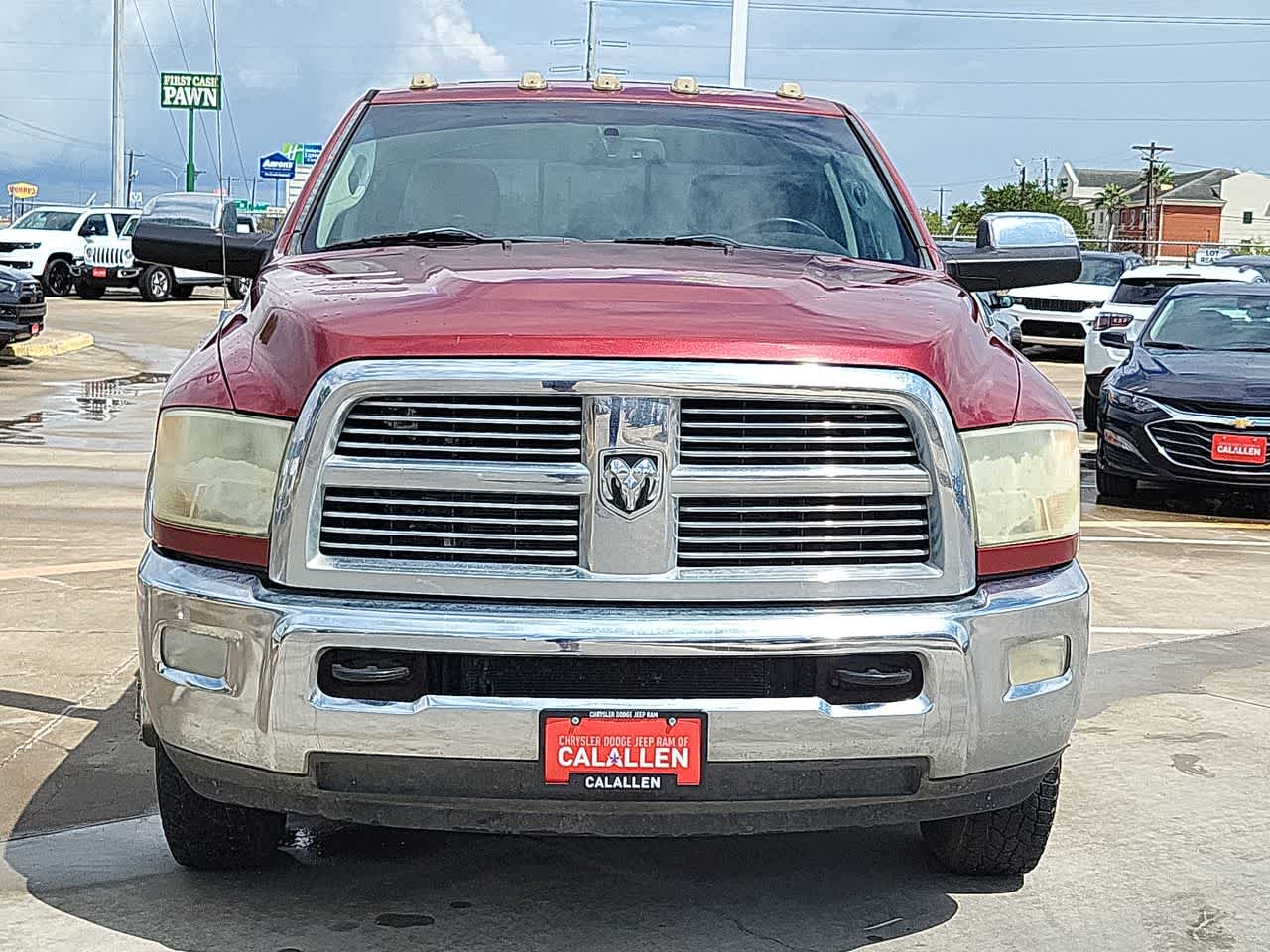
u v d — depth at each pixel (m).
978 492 3.56
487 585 3.39
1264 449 11.24
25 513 9.64
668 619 3.37
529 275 3.92
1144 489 12.95
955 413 3.52
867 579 3.45
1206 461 11.39
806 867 4.36
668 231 4.86
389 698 3.41
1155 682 6.45
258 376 3.56
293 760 3.44
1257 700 6.20
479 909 4.00
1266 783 5.14
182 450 3.62
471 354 3.38
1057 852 4.49
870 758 3.47
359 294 3.78
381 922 3.90
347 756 3.42
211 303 35.47
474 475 3.37
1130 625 7.54
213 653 3.51
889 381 3.43
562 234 4.81
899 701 3.47
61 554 8.33
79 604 7.15
